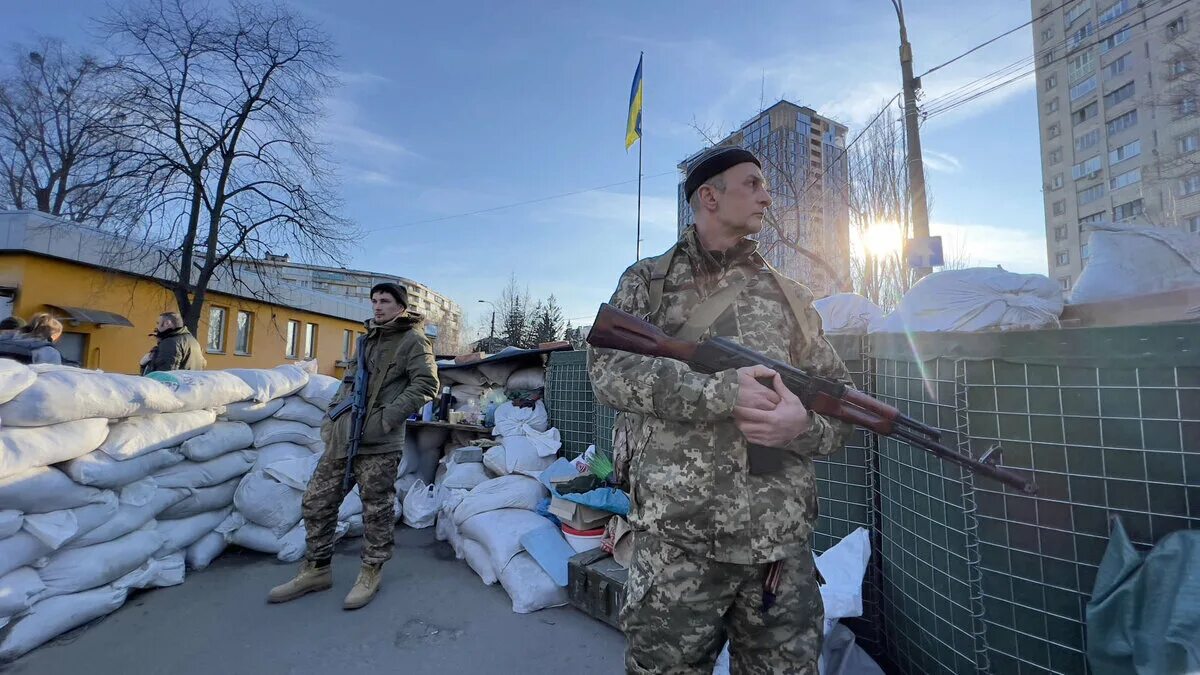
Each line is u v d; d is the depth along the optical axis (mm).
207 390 3395
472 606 3000
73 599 2656
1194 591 1157
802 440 1282
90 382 2721
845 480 2543
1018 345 1631
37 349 4484
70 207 13773
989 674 1667
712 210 1438
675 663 1261
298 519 3756
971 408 1746
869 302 2982
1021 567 1608
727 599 1276
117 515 2891
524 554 3205
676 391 1177
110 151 12680
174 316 5457
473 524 3484
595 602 2811
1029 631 1585
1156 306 1763
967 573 1743
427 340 3301
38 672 2332
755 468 1271
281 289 18750
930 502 1954
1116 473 1437
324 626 2773
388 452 3148
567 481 3475
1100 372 1477
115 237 12906
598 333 1329
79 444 2631
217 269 16172
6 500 2381
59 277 12617
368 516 3121
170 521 3350
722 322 1394
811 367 1476
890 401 2275
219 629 2732
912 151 8102
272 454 3910
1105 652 1339
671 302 1441
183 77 13398
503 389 5637
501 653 2531
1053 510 1548
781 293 1480
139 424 3010
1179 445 1341
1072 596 1502
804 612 1310
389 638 2664
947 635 1856
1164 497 1358
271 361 19406
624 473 1446
